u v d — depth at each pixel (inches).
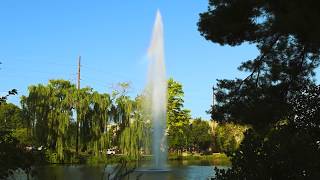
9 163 247.6
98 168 1411.2
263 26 520.4
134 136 1953.7
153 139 1953.7
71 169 1375.5
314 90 282.5
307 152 231.5
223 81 591.2
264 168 232.7
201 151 3218.5
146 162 1891.0
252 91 551.8
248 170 236.1
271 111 454.0
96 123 1931.6
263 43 566.3
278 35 553.0
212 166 1710.1
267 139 244.5
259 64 588.1
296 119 274.4
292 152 231.6
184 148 3201.3
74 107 1926.7
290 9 419.5
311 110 275.0
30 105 1828.2
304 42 500.4
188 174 1307.8
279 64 569.3
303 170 229.8
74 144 1903.3
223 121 565.6
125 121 1991.9
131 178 1051.9
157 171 1357.0
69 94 1913.1
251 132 246.7
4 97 284.2
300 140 234.5
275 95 532.4
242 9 505.0
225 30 517.0
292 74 564.1
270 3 454.3
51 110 1865.2
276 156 232.1
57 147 1806.1
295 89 515.8
